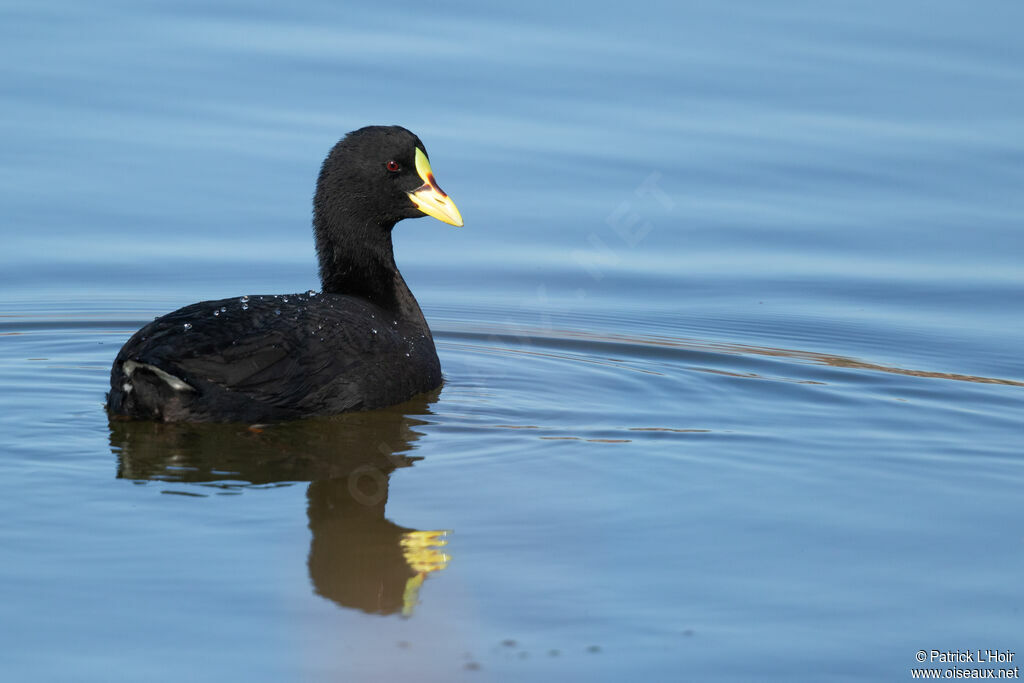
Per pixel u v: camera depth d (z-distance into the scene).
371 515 11.09
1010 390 15.48
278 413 13.23
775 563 10.25
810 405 14.80
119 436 13.02
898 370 16.38
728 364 16.75
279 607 9.30
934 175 22.27
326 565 9.98
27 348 16.62
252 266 19.78
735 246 20.89
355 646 8.85
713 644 8.97
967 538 10.84
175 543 10.34
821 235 21.09
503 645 8.92
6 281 19.00
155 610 9.19
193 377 12.70
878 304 19.20
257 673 8.44
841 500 11.66
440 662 8.63
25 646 8.66
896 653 8.92
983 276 19.88
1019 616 9.47
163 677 8.36
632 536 10.73
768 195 21.95
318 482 11.89
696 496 11.67
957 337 17.73
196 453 12.61
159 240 20.31
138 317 18.12
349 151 15.59
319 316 13.84
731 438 13.44
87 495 11.41
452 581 9.84
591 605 9.48
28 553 10.07
